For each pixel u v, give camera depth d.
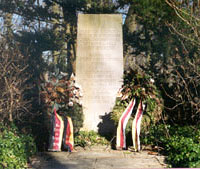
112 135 9.90
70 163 7.00
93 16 10.94
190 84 9.55
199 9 7.47
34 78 12.69
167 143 7.73
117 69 10.65
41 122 9.86
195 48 9.55
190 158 6.29
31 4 16.02
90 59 10.73
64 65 17.67
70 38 16.83
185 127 8.52
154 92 8.59
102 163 6.97
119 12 16.45
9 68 9.70
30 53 13.71
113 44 10.78
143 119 8.41
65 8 16.36
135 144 8.06
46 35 15.20
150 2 10.12
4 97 8.87
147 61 14.42
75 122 9.07
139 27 17.84
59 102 8.77
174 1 8.09
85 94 10.59
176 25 9.52
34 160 7.30
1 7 14.74
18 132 8.12
